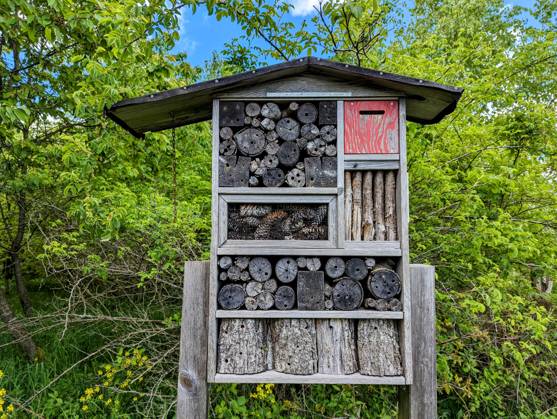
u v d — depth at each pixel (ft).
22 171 11.56
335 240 5.66
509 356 9.46
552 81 13.78
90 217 9.32
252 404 9.47
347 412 9.18
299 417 9.04
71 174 9.60
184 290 5.96
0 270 14.89
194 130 12.97
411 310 5.75
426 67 10.98
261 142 5.82
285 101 5.90
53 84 11.78
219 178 5.78
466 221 9.54
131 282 11.93
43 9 9.60
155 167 12.51
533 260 10.63
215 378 5.48
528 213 10.96
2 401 8.38
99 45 10.03
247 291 5.72
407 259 5.58
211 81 5.56
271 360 5.69
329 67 5.45
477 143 10.46
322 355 5.61
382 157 5.72
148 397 9.47
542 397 9.91
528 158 11.04
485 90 10.71
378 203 5.80
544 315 10.48
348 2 9.06
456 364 9.54
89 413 9.14
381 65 11.18
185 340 5.87
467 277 9.76
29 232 13.05
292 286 5.81
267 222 5.76
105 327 11.40
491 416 9.41
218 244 5.67
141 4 8.61
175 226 9.14
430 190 9.71
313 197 5.73
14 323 11.05
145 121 6.93
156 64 10.12
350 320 5.72
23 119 8.66
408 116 7.04
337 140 5.76
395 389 9.45
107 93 9.00
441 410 9.66
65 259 11.79
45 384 9.91
